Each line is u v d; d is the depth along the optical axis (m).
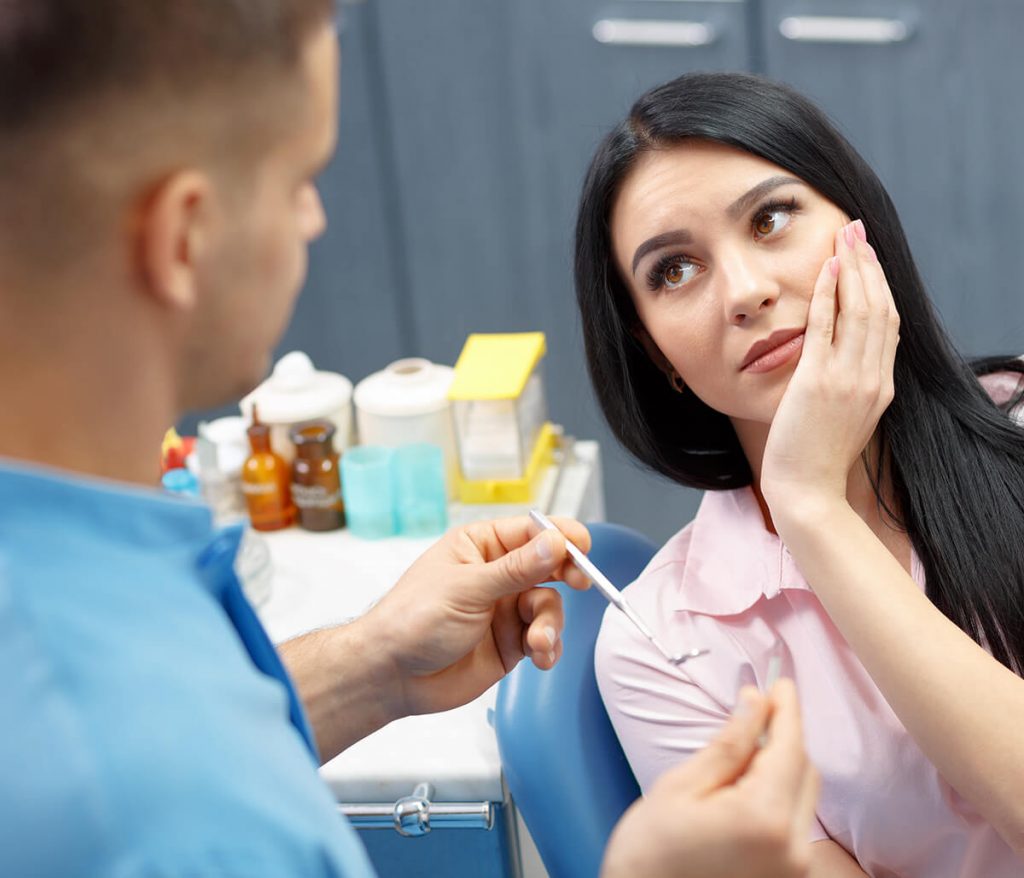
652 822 0.61
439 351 3.05
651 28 2.71
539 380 1.86
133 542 0.57
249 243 0.58
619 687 1.21
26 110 0.51
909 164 2.71
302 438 1.71
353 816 1.29
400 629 0.97
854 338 1.04
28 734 0.50
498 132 2.85
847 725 1.14
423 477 1.70
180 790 0.52
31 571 0.53
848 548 1.03
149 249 0.54
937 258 2.78
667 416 1.26
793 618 1.18
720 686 1.19
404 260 3.00
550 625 0.98
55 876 0.50
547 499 1.78
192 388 0.60
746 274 1.07
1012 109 2.63
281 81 0.56
